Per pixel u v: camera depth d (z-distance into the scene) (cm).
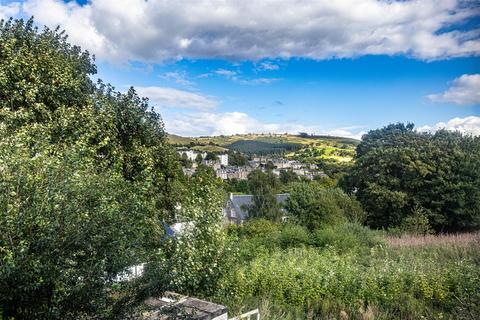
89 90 1393
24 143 593
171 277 558
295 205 2853
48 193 473
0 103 1015
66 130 1016
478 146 3484
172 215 1479
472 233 2745
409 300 1107
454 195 3042
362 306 1096
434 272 1250
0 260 412
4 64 1074
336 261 1498
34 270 422
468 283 1123
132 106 1436
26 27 1267
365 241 2117
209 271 1077
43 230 446
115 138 1315
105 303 484
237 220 3622
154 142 1520
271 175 3153
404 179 3312
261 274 1267
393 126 4675
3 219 429
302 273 1264
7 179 454
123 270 513
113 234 504
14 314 443
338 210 2767
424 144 3553
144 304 545
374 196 3403
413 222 2861
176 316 602
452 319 981
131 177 1313
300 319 1038
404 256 1672
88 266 476
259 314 966
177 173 1627
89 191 526
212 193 1231
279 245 2011
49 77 1174
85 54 1534
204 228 1116
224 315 747
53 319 447
